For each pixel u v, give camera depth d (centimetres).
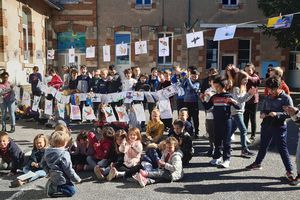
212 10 1872
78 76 1077
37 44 1638
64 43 1886
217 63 1906
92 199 502
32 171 600
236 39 1884
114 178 587
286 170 575
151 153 601
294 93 1836
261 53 1891
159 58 1898
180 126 655
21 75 1424
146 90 945
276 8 1656
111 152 630
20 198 510
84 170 636
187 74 864
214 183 563
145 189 541
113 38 1878
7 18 1303
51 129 988
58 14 1861
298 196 507
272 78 567
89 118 894
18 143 824
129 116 848
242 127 694
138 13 1872
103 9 1866
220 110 632
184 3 1867
